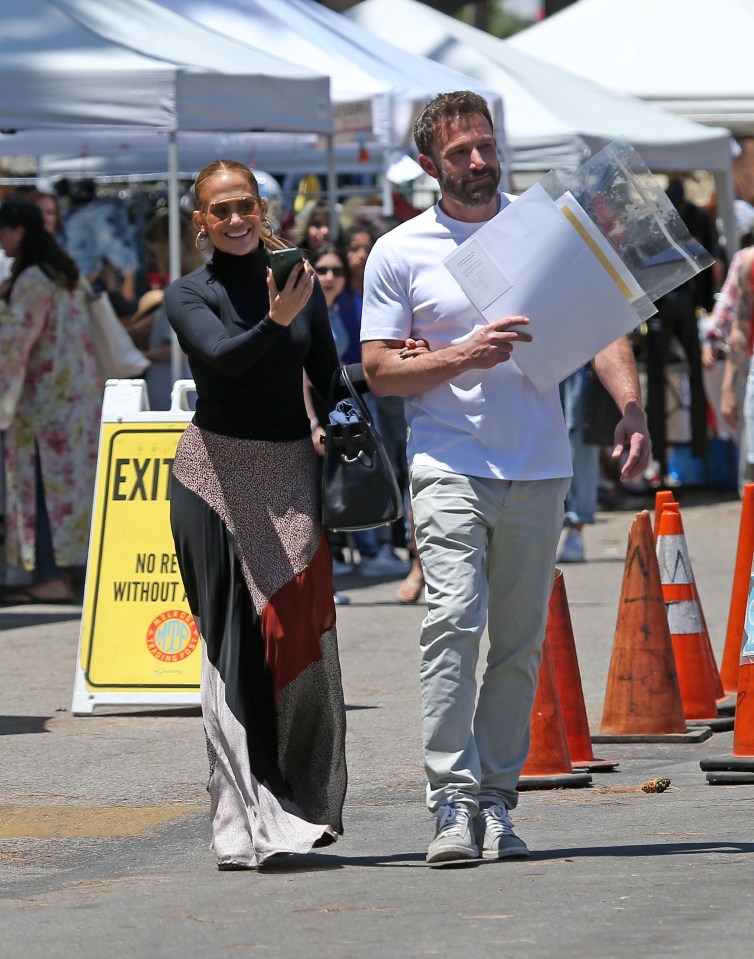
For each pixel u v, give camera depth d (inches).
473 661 449.1
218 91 1045.2
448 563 446.9
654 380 1578.5
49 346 1037.8
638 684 655.1
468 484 447.8
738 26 1731.1
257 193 461.4
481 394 450.6
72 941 393.1
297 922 399.5
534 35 1780.3
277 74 1077.1
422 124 456.4
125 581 727.1
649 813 524.1
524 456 450.6
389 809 546.6
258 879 450.6
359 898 420.8
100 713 727.7
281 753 467.8
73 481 1047.6
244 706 458.6
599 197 441.4
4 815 546.3
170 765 620.1
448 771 449.7
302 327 464.1
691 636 694.5
